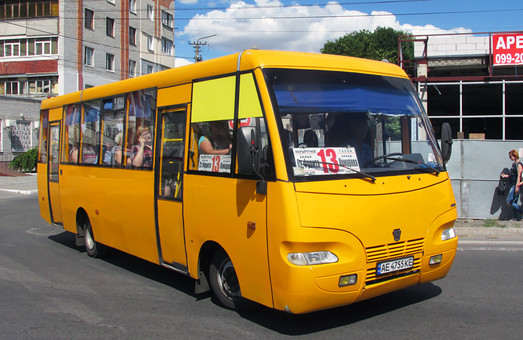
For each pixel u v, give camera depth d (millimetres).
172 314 5430
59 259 8375
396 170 4941
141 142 6637
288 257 4266
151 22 51438
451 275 6902
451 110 26797
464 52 18484
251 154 4324
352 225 4402
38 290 6473
